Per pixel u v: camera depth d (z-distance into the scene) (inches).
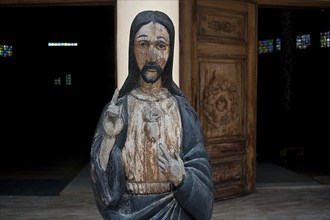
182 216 79.7
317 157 382.3
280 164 356.5
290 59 414.9
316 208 231.6
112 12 516.4
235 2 240.7
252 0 247.9
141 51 80.1
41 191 275.9
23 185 293.4
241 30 245.8
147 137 79.4
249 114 250.5
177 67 197.8
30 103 568.1
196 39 225.0
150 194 79.1
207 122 231.8
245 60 248.1
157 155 79.0
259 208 229.6
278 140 407.5
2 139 526.9
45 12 512.1
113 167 77.5
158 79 82.4
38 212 228.7
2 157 410.3
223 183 241.0
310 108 442.9
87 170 343.0
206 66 230.5
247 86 249.0
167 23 80.9
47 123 584.7
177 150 80.9
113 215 78.6
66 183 299.1
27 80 562.6
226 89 239.3
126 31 181.2
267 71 507.8
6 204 245.1
